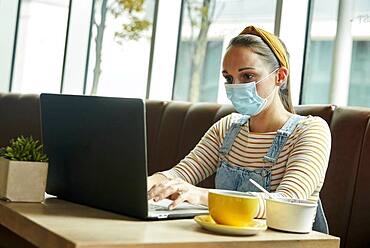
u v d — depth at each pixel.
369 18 2.79
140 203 1.34
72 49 4.43
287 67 1.92
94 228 1.18
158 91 3.79
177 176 1.99
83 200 1.52
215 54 3.59
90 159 1.47
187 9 3.76
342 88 2.89
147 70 3.83
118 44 4.13
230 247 1.18
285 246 1.26
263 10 3.27
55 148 1.60
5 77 4.87
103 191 1.44
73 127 1.51
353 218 2.01
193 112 2.75
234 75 1.85
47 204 1.47
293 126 1.83
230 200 1.29
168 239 1.13
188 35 3.76
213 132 2.09
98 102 1.42
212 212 1.32
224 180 1.89
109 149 1.40
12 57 4.89
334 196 2.07
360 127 2.07
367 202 1.99
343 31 2.88
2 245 1.70
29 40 4.79
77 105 1.49
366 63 2.80
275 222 1.36
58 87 4.56
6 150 1.47
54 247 1.09
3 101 3.95
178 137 2.77
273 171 1.79
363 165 2.02
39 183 1.48
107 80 4.21
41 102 1.63
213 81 3.60
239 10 3.44
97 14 4.33
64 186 1.58
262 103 1.85
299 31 2.98
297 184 1.61
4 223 1.38
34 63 4.75
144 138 1.31
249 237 1.25
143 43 3.93
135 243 1.07
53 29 4.61
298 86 2.95
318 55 2.97
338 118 2.15
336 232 2.05
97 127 1.43
